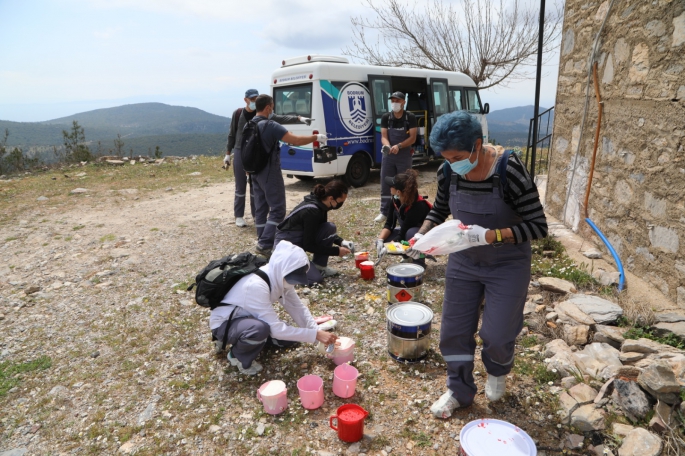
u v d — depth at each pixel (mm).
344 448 2391
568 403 2535
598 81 4668
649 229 3826
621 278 3943
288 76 9109
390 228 4773
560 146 5742
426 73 10641
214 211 7984
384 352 3303
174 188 10117
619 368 2654
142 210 8156
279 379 3049
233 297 3002
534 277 4336
